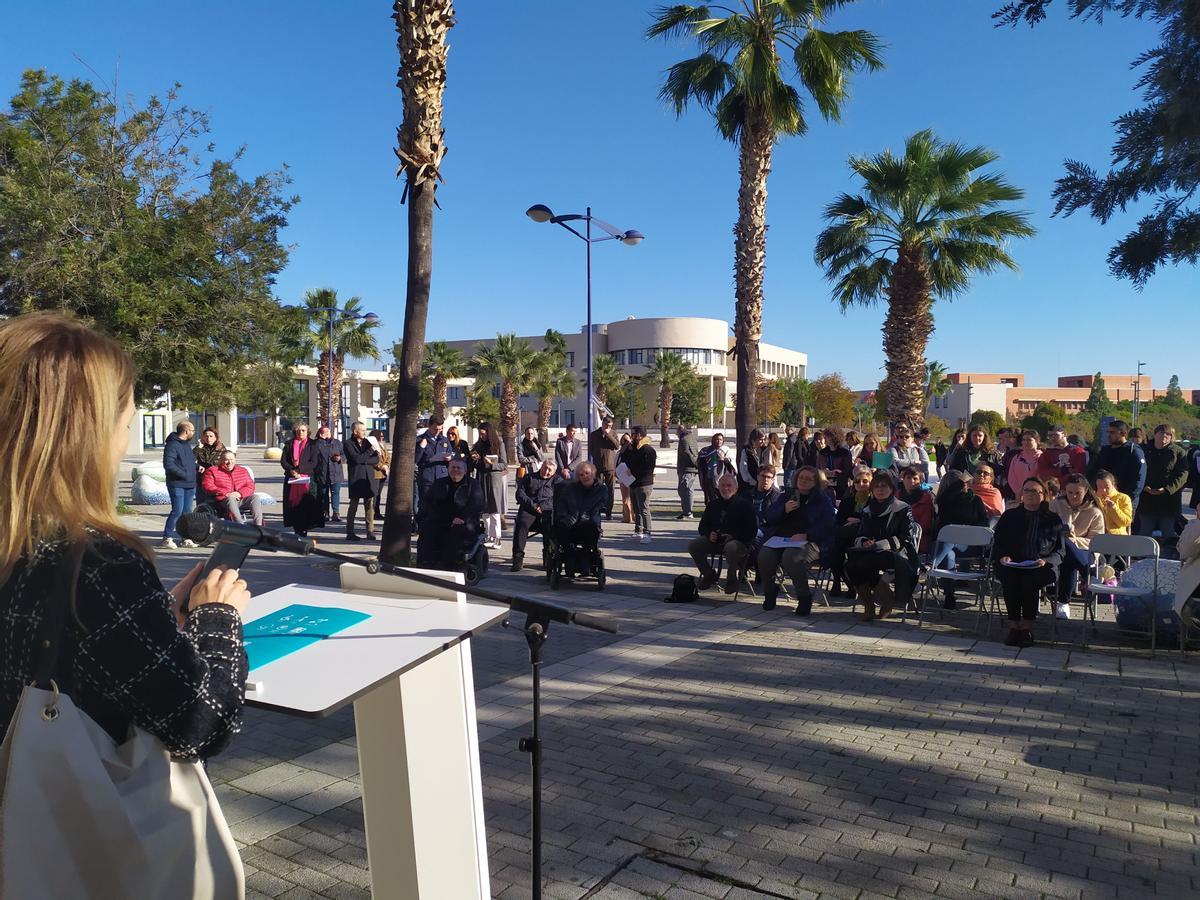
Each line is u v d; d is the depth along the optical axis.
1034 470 11.73
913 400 19.05
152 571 1.48
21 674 1.38
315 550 1.96
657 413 74.31
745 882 3.43
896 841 3.78
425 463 13.65
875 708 5.59
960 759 4.73
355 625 2.03
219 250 17.03
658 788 4.32
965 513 8.80
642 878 3.45
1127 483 10.93
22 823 1.34
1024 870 3.54
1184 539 6.78
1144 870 3.55
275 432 57.75
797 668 6.54
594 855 3.63
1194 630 7.25
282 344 19.28
